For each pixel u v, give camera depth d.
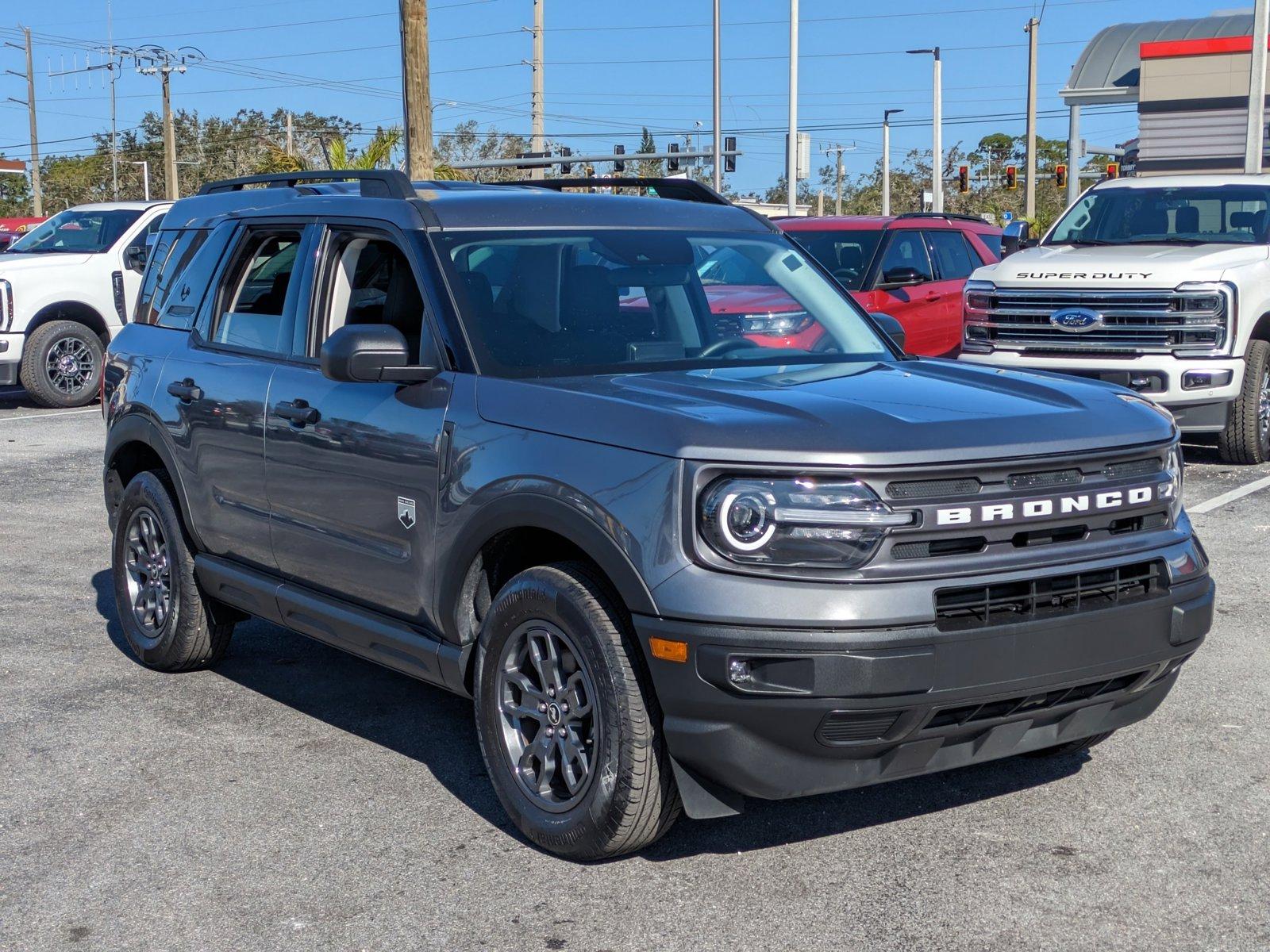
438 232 4.79
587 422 3.95
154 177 103.62
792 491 3.59
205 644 5.94
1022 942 3.55
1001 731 3.88
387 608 4.72
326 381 4.95
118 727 5.34
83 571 8.08
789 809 4.43
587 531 3.82
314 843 4.25
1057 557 3.79
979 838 4.20
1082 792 4.55
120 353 6.31
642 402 3.95
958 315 13.61
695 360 4.64
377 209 5.00
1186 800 4.47
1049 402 4.13
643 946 3.57
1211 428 10.65
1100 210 12.05
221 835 4.31
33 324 16.44
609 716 3.82
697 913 3.73
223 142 103.50
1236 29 37.06
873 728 3.62
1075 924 3.64
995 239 14.53
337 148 25.78
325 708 5.57
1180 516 4.21
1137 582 3.95
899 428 3.74
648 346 4.67
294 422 4.98
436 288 4.62
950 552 3.69
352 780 4.77
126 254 16.89
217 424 5.47
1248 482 10.34
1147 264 10.48
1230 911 3.71
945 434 3.74
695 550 3.62
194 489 5.67
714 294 4.97
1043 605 3.77
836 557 3.58
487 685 4.23
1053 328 10.66
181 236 6.29
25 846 4.24
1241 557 7.88
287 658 6.32
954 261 13.79
